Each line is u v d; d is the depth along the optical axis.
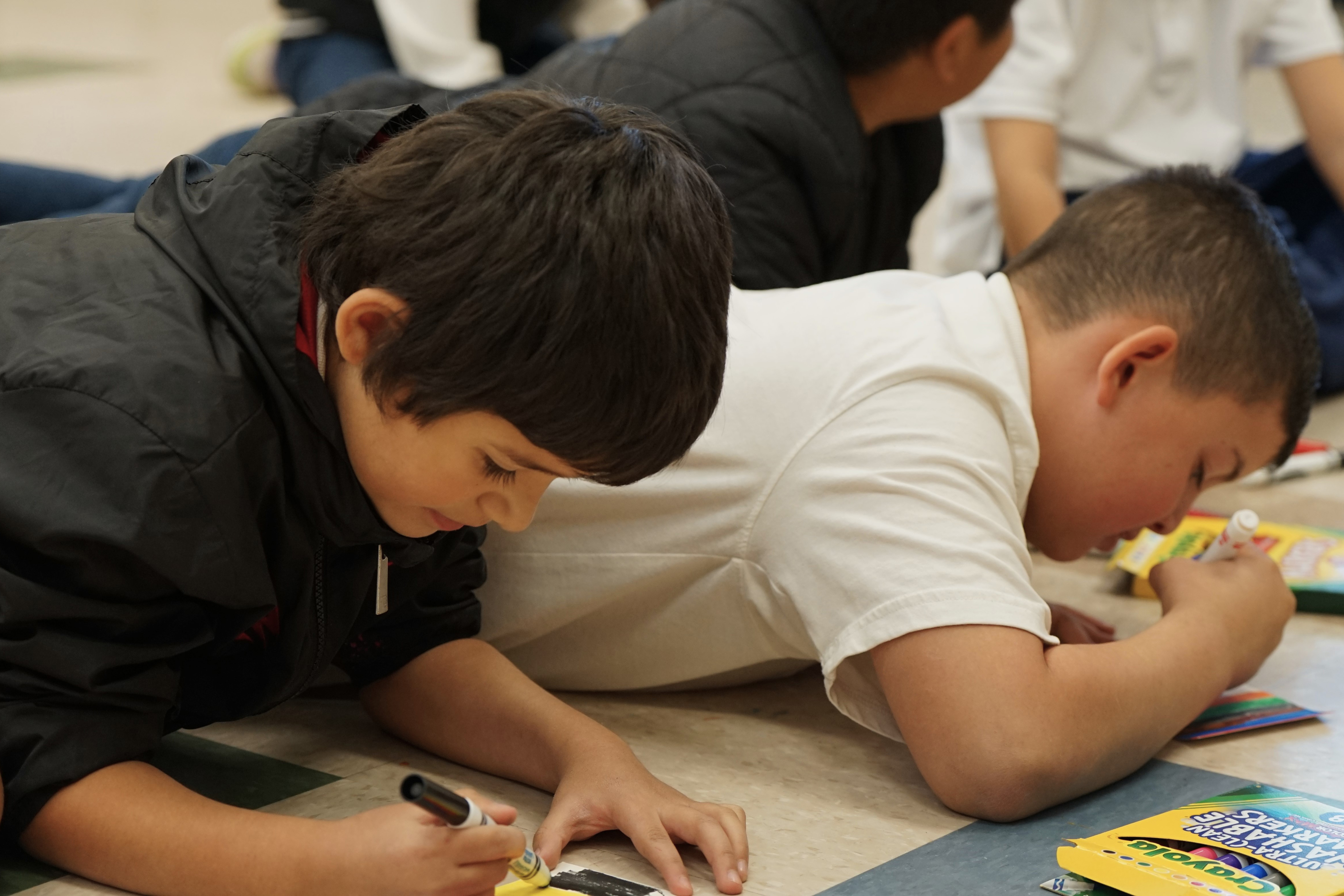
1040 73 2.55
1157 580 1.43
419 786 0.82
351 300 0.95
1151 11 2.72
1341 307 2.71
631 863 1.10
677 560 1.34
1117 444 1.33
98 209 2.32
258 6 9.52
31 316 1.04
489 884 0.95
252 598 1.05
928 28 2.00
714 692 1.49
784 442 1.28
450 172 0.95
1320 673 1.53
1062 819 1.18
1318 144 2.77
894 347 1.30
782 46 2.01
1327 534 1.87
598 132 0.96
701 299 0.94
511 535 1.41
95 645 1.00
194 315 1.02
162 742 1.33
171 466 0.97
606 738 1.20
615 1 4.09
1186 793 1.23
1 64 6.78
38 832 1.01
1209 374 1.30
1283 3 2.78
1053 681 1.16
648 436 0.94
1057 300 1.38
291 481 1.05
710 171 1.91
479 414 0.94
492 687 1.27
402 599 1.27
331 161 1.08
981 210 2.86
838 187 2.02
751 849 1.13
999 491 1.25
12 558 0.99
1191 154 2.76
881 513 1.21
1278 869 1.03
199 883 0.98
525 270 0.90
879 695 1.26
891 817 1.19
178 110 5.61
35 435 0.98
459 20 3.47
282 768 1.28
